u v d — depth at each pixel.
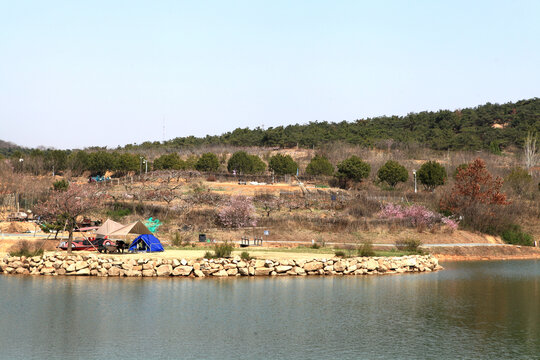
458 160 132.25
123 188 91.06
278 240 62.31
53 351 24.25
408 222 70.75
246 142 190.62
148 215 69.69
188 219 69.19
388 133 197.12
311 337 26.64
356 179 109.88
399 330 28.16
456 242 68.25
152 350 24.50
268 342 25.80
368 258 46.88
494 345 25.77
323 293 36.81
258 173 123.75
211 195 78.19
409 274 47.28
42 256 44.38
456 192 77.88
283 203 78.50
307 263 44.38
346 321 29.78
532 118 199.50
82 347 24.80
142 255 44.94
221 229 65.50
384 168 105.81
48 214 57.09
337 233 65.88
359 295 36.53
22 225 64.69
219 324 28.70
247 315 30.59
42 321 28.80
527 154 135.50
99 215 68.75
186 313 30.72
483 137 186.62
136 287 37.28
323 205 80.25
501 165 131.62
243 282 39.91
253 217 68.75
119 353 24.03
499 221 73.94
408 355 24.20
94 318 29.41
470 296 37.28
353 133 196.88
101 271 41.53
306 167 127.69
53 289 36.38
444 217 73.56
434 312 32.22
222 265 42.59
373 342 26.03
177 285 38.22
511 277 46.94
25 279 40.28
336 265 45.00
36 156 128.62
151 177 98.12
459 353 24.58
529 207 83.12
